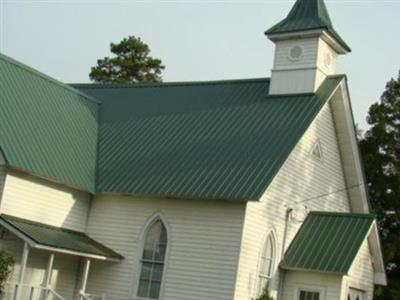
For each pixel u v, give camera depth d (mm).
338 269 26266
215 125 30750
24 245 25469
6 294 25938
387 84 47281
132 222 28594
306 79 31797
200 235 26766
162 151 29906
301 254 27812
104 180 29203
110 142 31984
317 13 33281
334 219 29125
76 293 29062
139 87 36844
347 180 33812
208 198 25922
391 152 45656
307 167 30250
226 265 25875
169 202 27875
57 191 28312
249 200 25172
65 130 30812
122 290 28094
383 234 44875
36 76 32156
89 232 29391
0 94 28641
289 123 29375
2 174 26219
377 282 29750
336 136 32781
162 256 27719
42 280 27859
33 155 27250
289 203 28797
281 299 27703
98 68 63969
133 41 64062
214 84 34562
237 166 27141
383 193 44844
